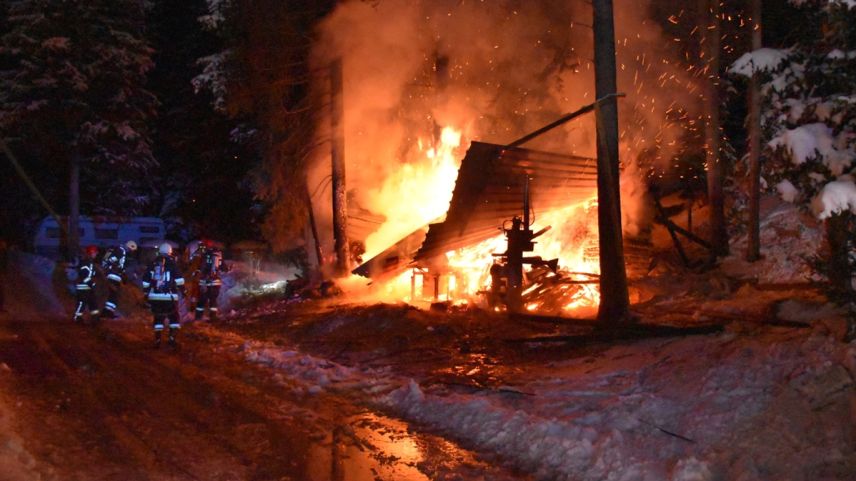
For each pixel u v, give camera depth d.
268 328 14.42
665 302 13.20
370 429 7.29
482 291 14.09
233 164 34.22
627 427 6.54
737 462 5.41
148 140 32.06
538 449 6.29
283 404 8.27
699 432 6.16
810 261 8.27
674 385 7.40
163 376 9.82
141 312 20.73
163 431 7.05
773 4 15.83
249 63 18.27
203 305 16.58
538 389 8.17
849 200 6.11
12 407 7.66
